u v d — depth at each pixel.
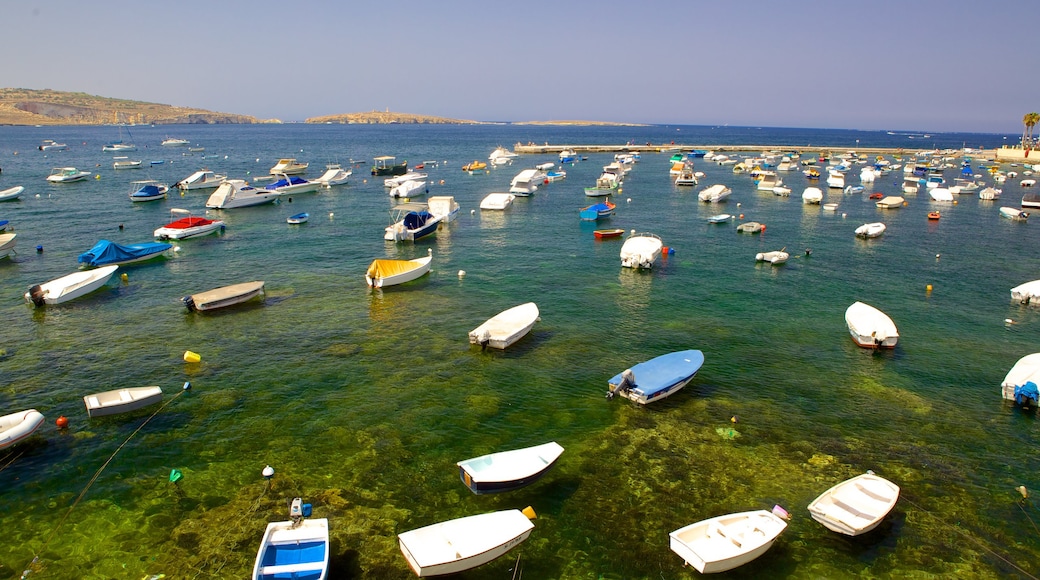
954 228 66.62
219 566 16.97
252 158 147.00
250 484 20.53
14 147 174.38
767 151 186.25
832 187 98.06
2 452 21.80
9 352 30.47
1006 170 127.25
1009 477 21.67
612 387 26.45
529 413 25.50
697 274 46.97
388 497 20.11
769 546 17.92
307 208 75.31
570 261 50.50
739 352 32.09
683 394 27.41
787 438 23.95
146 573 16.67
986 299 41.66
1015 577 17.23
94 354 30.41
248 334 33.34
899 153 180.62
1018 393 26.38
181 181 89.25
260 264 48.25
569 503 20.02
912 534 18.81
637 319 36.81
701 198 82.75
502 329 32.47
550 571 17.22
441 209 67.69
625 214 73.50
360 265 48.47
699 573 17.09
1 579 16.34
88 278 39.94
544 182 102.94
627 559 17.67
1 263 46.81
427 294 41.06
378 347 31.88
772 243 58.25
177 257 49.97
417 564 16.14
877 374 29.66
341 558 17.36
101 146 183.75
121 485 20.30
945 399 27.27
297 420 24.55
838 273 47.75
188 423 24.14
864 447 23.42
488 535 17.48
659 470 21.81
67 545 17.61
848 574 17.23
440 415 25.16
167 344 31.81
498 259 50.97
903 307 39.81
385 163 119.88
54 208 70.50
